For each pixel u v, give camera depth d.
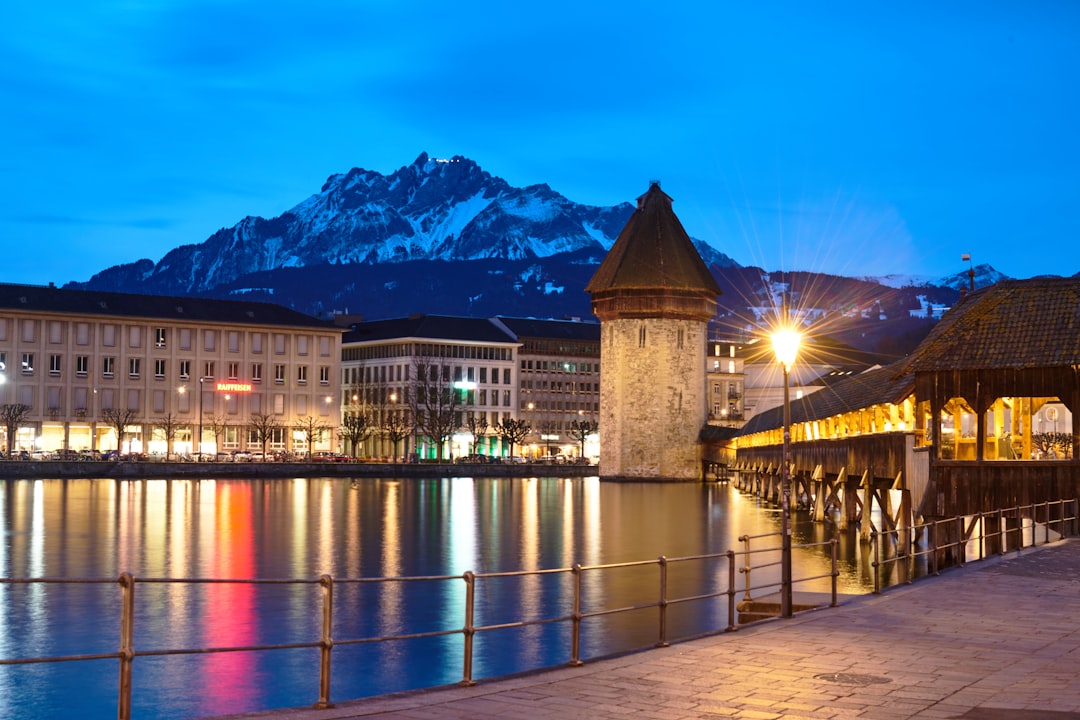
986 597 26.70
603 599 39.19
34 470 116.12
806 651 20.17
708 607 37.19
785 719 15.35
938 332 47.47
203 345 148.12
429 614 36.25
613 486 132.50
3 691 26.88
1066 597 26.67
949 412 52.34
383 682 27.77
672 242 145.38
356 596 39.59
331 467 133.38
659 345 143.75
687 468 143.88
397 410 172.50
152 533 62.75
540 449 191.00
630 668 18.73
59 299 141.62
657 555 55.38
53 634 33.00
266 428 144.75
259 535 62.66
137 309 145.12
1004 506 44.09
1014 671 18.42
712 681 17.70
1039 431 115.75
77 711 25.25
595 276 148.75
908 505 49.09
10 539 59.19
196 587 41.69
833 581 25.62
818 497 73.75
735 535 66.50
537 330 192.88
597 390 197.50
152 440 144.50
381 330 185.00
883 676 18.06
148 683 27.61
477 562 52.22
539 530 69.31
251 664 29.45
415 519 75.81
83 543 57.66
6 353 136.75
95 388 141.25
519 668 29.00
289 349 153.50
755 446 114.19
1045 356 43.69
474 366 181.75
